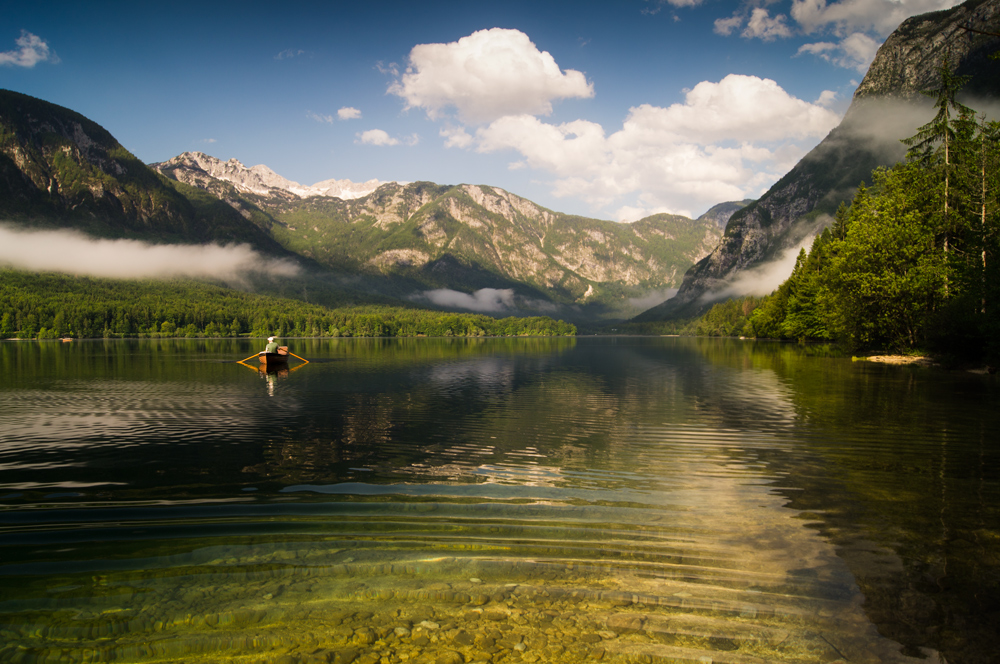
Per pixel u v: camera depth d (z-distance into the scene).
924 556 7.79
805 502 10.31
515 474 12.64
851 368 41.91
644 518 9.45
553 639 5.75
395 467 13.32
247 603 6.54
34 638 5.77
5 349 94.75
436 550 8.08
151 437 17.36
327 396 27.97
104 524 9.33
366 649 5.60
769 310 118.81
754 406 23.36
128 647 5.63
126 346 111.69
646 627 5.97
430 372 44.38
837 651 5.50
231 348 101.06
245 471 12.99
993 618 6.09
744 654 5.48
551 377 39.56
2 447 15.95
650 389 30.72
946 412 20.73
